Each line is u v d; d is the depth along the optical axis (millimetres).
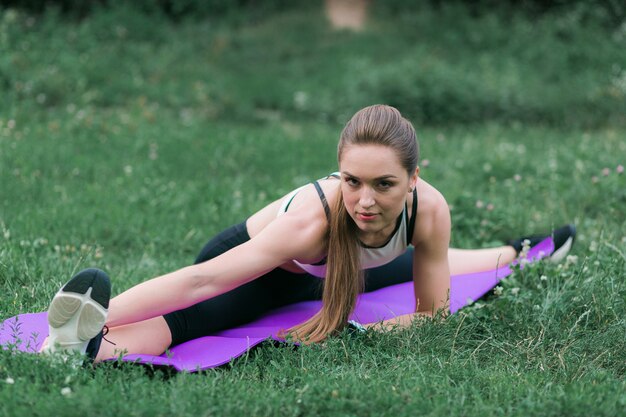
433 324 3758
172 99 10617
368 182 3229
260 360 3432
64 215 5660
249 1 15023
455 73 10945
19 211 5645
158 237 5527
